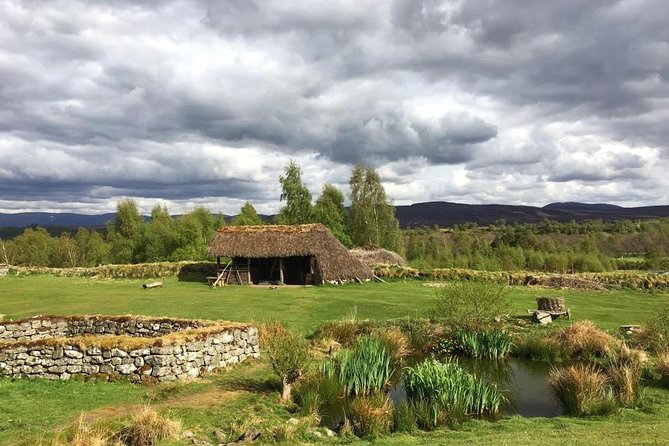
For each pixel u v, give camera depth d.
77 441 9.40
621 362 16.22
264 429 10.97
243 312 25.47
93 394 13.19
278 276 43.25
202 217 78.69
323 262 38.94
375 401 12.73
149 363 14.31
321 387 13.75
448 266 56.34
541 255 67.62
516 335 20.73
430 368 14.32
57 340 14.79
